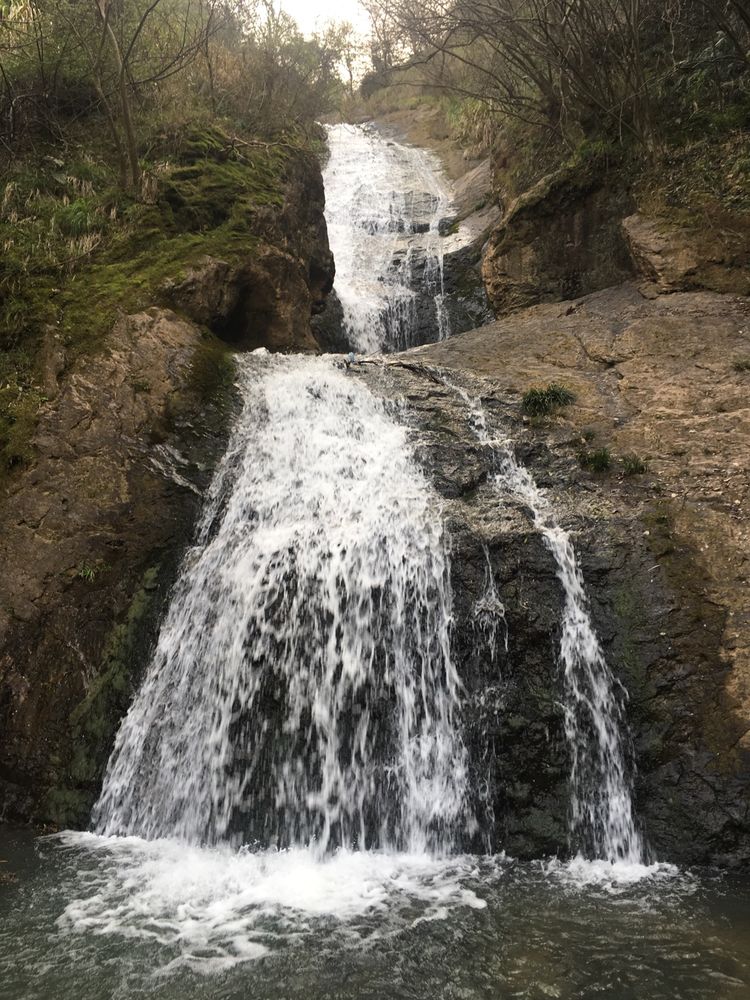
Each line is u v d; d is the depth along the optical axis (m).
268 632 6.64
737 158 10.59
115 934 4.47
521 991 3.94
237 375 9.30
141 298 9.31
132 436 8.05
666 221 10.77
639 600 6.39
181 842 5.92
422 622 6.48
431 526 6.98
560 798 5.71
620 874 5.24
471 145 23.02
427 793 5.89
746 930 4.47
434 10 12.75
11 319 8.59
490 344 10.53
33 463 7.52
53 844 5.78
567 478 7.70
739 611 6.14
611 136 12.03
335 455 8.27
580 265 12.03
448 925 4.56
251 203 11.37
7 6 11.48
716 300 9.96
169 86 12.73
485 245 15.81
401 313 15.86
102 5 10.36
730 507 6.90
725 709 5.71
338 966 4.16
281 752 6.21
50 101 11.40
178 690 6.63
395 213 20.42
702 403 8.28
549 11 11.98
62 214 9.88
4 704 6.48
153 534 7.55
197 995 3.92
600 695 6.04
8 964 4.16
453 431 8.43
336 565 6.85
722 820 5.35
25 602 6.85
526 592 6.50
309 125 19.19
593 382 9.10
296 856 5.62
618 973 4.06
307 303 12.16
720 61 11.29
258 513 7.70
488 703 6.08
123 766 6.33
